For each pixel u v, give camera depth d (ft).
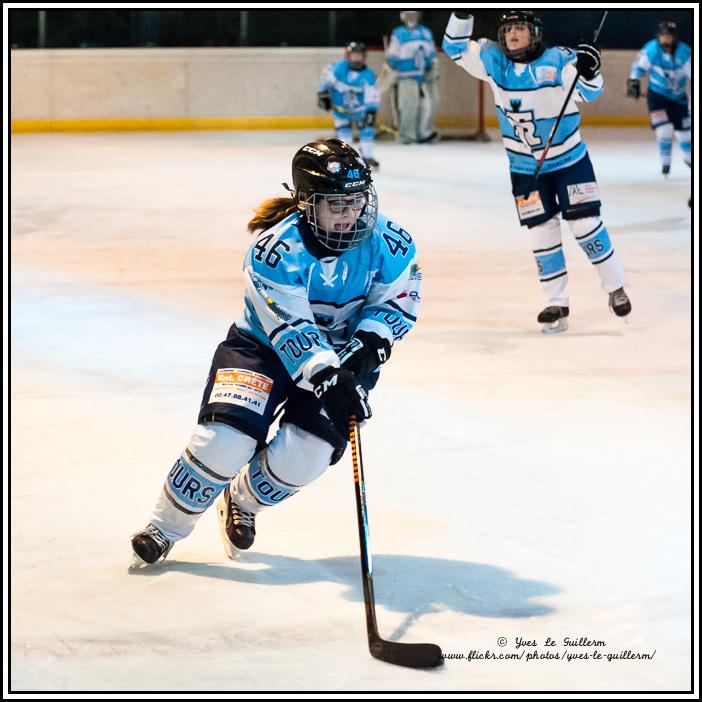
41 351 73.31
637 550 42.75
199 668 33.91
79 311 84.99
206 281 96.32
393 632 36.17
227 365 38.91
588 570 40.98
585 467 52.01
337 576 40.45
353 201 36.35
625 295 79.20
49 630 36.27
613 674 33.45
